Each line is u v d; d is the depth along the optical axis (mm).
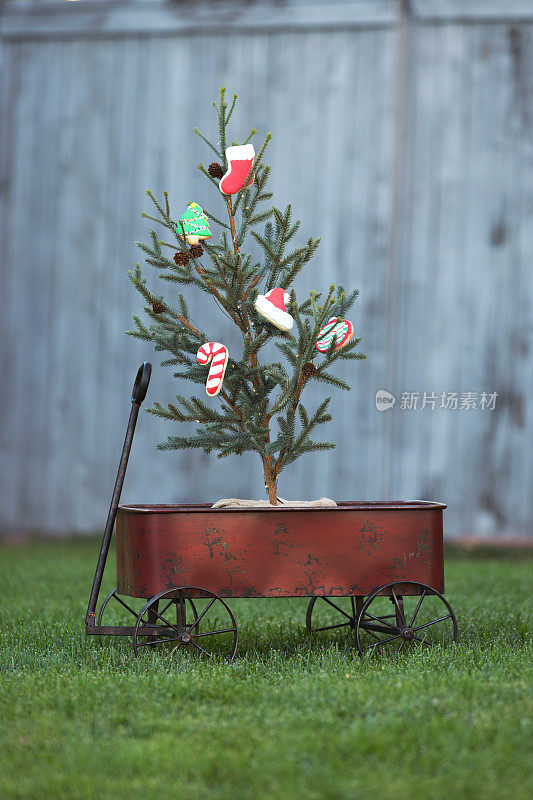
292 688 3938
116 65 10148
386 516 4652
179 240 4988
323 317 4777
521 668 4297
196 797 2885
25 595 6918
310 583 4559
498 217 9547
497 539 9508
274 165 9828
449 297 9602
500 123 9531
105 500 10156
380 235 9656
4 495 10344
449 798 2852
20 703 3865
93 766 3139
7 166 10367
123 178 10141
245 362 4883
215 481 9930
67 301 10258
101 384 10180
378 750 3189
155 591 4484
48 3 10266
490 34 9523
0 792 2979
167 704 3785
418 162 9656
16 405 10344
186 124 10008
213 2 9938
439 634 5277
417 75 9641
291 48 9805
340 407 9711
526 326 9500
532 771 3029
